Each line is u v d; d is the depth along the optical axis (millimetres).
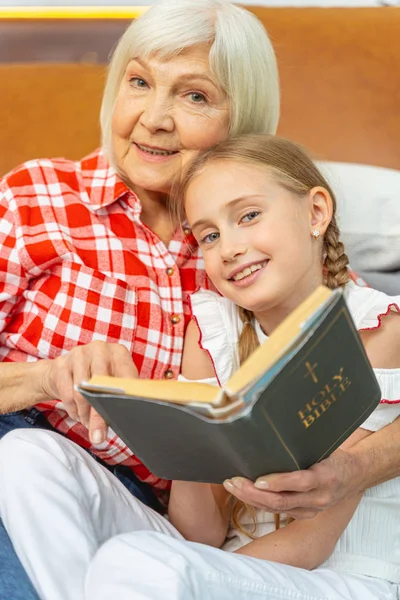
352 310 1527
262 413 1009
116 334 1599
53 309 1590
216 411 1004
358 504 1462
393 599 1405
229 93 1610
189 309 1670
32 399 1473
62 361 1369
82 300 1591
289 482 1150
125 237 1670
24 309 1637
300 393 1044
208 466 1170
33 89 2420
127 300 1616
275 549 1407
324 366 1054
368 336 1507
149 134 1589
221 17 1578
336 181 1913
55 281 1617
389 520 1490
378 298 1521
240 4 2488
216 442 1065
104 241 1655
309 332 1018
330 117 2344
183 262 1695
